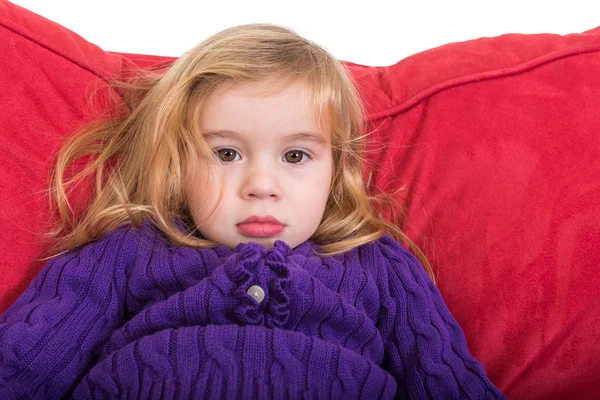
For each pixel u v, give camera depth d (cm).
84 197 112
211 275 96
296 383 88
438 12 151
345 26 151
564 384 104
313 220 104
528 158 113
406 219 115
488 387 94
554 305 106
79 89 113
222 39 111
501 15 151
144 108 114
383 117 120
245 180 101
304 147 102
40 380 91
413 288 104
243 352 88
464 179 114
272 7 149
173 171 106
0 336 90
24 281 103
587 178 111
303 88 102
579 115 114
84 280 100
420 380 96
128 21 148
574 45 120
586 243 108
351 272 104
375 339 99
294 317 96
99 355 97
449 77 120
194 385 85
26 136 107
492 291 108
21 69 109
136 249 105
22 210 104
